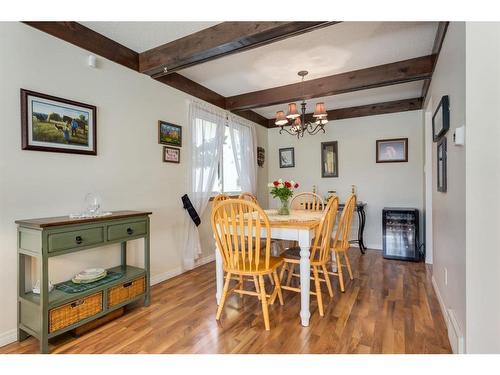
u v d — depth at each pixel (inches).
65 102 85.9
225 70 127.4
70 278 87.7
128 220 88.7
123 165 105.3
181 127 132.8
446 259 82.7
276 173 215.0
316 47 105.1
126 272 93.7
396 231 155.3
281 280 111.6
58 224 70.0
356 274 127.6
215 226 84.4
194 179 138.6
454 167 70.4
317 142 198.4
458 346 63.1
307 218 100.4
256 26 84.6
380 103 175.9
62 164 85.7
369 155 181.2
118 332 77.7
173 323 82.7
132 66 108.7
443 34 83.7
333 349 68.6
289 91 145.2
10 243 73.8
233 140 169.3
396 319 83.5
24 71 76.9
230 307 93.7
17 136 75.2
